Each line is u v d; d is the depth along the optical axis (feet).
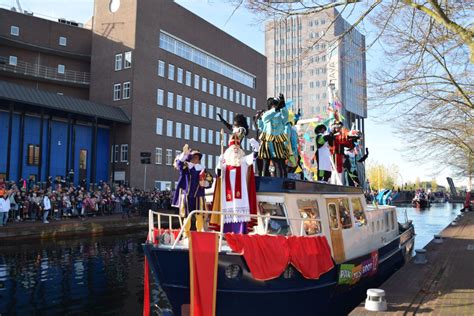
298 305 24.82
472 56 24.23
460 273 33.45
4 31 145.48
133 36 147.33
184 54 170.81
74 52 159.33
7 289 40.63
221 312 23.22
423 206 175.63
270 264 23.27
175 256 22.86
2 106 119.24
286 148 29.01
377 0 25.72
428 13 25.63
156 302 36.83
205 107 181.27
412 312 22.88
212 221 25.85
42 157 129.90
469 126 47.44
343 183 37.50
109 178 146.30
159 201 113.70
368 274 31.55
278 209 26.96
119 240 78.28
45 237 74.59
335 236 29.01
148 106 150.51
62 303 36.40
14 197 80.12
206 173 28.53
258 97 221.05
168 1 162.09
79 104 129.70
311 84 260.42
